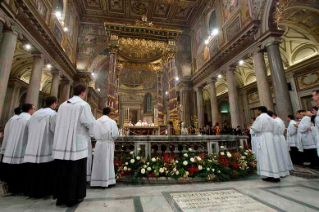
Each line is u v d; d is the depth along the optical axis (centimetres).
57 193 258
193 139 468
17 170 325
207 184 371
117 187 356
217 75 1416
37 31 946
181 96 1894
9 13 697
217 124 1116
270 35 896
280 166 402
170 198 286
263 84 929
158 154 460
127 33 829
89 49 1756
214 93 1479
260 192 311
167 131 808
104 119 377
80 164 271
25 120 360
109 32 819
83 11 1772
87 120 276
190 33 2008
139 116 1978
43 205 260
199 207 247
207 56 1594
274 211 231
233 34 1217
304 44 1281
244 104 1867
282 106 818
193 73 1877
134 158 420
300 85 1303
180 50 1969
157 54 961
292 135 616
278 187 342
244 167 439
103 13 1811
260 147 404
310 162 545
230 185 361
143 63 1022
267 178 401
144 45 845
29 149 296
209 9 1594
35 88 969
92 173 351
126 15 1836
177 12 1862
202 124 1681
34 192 287
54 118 315
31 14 838
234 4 1221
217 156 437
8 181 348
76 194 256
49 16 1101
